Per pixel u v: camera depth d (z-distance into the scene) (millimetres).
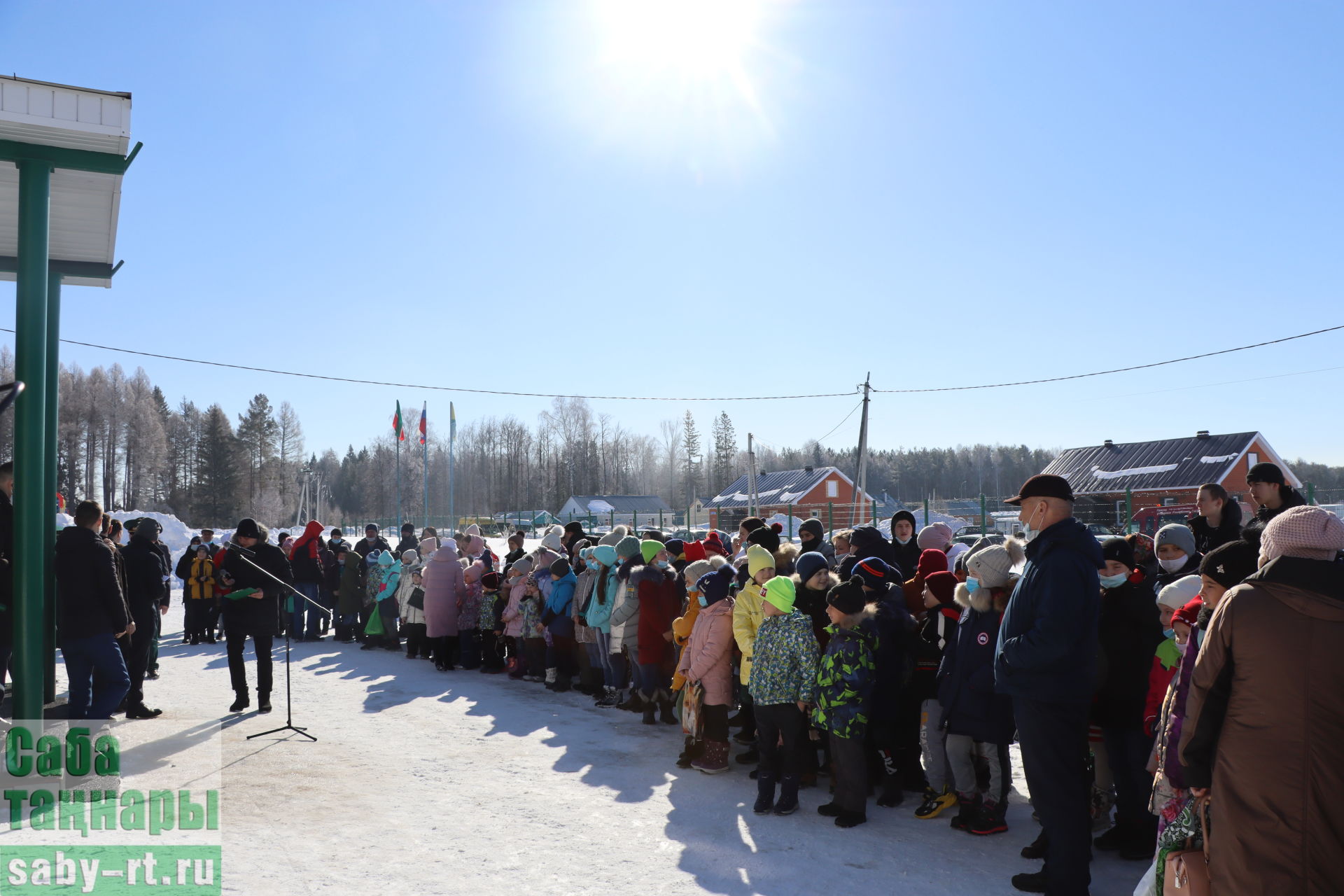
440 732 7266
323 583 14656
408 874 4172
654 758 6406
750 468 35094
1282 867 2584
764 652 5191
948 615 5219
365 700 8727
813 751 5727
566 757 6441
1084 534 3943
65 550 6078
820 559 5875
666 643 7531
